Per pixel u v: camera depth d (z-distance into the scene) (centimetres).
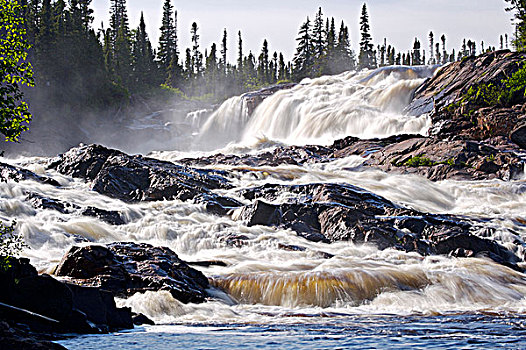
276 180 4447
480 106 6244
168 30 16012
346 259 2675
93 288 1586
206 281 2250
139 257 2198
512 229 3359
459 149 4984
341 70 16088
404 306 2152
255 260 2695
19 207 3139
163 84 14975
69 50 10206
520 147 5388
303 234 3155
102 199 3638
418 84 7625
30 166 4109
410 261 2678
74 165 4047
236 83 17038
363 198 3459
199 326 1703
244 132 9094
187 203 3628
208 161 5391
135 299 1931
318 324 1741
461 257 2883
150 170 3884
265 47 18550
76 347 1302
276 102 8775
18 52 1555
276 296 2192
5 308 1410
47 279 1494
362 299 2198
